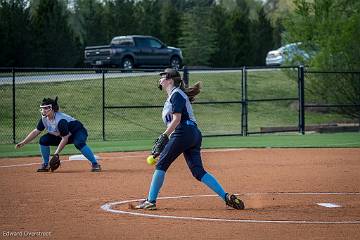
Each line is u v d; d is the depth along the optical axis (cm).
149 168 4425
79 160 4938
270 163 4691
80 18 14662
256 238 2158
